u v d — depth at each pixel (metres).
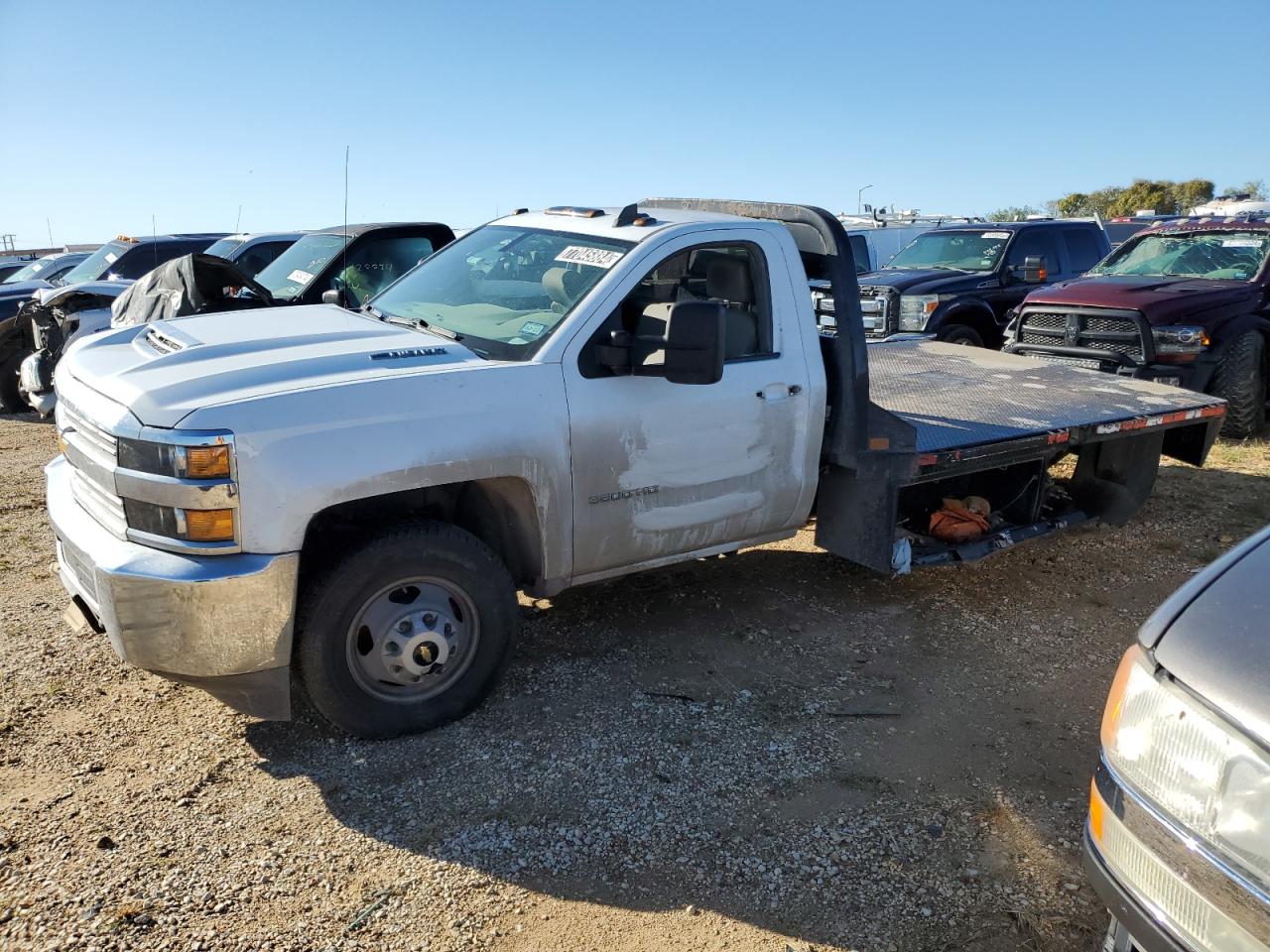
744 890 3.07
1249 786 1.92
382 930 2.85
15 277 18.69
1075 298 9.41
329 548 3.68
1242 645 2.11
